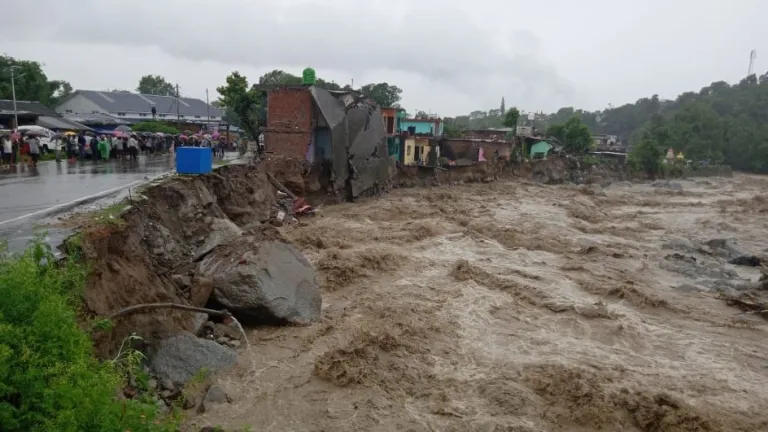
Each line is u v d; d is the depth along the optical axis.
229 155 38.66
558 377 12.39
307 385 11.86
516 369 13.04
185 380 11.09
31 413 5.56
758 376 13.43
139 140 37.56
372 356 12.97
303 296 15.72
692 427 10.69
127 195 16.34
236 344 13.44
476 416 10.87
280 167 31.83
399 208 35.25
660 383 12.70
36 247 8.90
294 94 34.66
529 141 73.88
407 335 14.59
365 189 38.56
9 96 59.47
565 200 47.44
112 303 10.79
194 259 16.23
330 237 25.27
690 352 14.75
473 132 73.12
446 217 34.03
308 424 10.46
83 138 30.53
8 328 5.85
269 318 14.71
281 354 13.30
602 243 28.94
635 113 162.50
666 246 28.81
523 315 16.86
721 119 114.06
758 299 19.67
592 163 74.44
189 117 78.56
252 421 10.41
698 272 23.58
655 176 81.12
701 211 45.97
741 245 31.17
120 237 12.33
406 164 50.41
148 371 10.85
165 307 11.61
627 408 11.28
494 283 19.75
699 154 104.88
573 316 16.92
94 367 7.12
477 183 55.12
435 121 66.12
